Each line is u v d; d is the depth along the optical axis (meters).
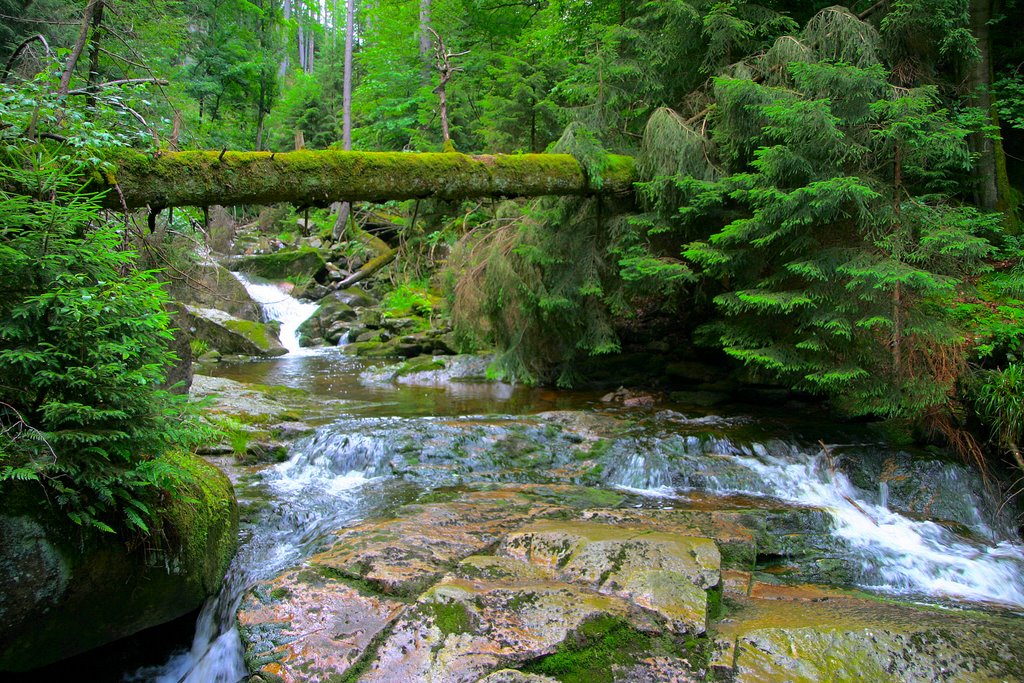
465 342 10.88
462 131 15.06
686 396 8.86
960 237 5.58
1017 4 8.28
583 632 3.05
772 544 4.64
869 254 6.01
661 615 3.20
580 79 8.63
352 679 2.83
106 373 3.01
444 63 7.14
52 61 4.77
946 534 5.15
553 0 11.73
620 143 8.27
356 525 4.66
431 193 6.32
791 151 6.02
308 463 6.29
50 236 3.02
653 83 7.88
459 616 3.16
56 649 3.21
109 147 4.39
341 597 3.51
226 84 25.73
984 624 3.42
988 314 6.07
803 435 6.84
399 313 14.88
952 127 5.73
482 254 9.15
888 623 3.35
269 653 3.05
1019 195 7.91
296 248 20.80
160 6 7.53
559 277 8.54
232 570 4.23
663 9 7.53
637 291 8.34
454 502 5.14
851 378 6.18
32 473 2.75
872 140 6.30
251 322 14.88
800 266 5.94
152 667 3.75
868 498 5.75
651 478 5.97
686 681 2.82
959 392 6.05
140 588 3.46
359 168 5.82
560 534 4.02
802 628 3.19
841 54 6.63
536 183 7.03
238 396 8.26
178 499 3.77
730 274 7.11
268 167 5.35
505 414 8.16
